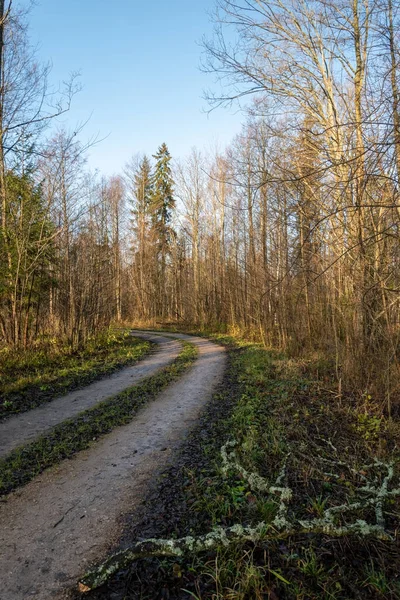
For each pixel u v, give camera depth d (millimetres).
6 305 14117
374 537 3518
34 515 3879
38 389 9523
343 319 10844
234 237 27109
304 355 13688
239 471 4586
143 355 15742
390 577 3088
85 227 17609
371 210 7387
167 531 3553
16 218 14359
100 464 5137
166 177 38938
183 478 4645
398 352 8328
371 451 5652
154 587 2881
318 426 6664
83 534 3539
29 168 14523
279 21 9492
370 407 7828
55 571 3051
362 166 5609
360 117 8508
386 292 7910
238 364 13016
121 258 39281
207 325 29641
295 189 8945
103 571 2908
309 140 9109
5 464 5125
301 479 4586
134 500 4156
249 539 3305
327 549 3346
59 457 5379
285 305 15453
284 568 3111
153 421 7004
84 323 16203
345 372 9680
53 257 16031
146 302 38562
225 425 6535
